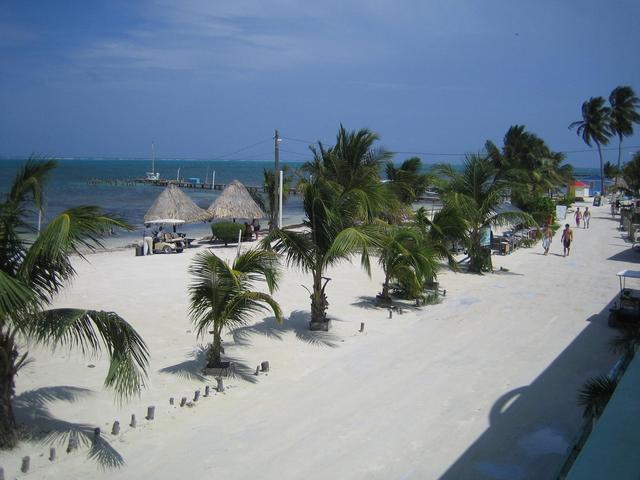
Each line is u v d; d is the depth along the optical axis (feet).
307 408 27.96
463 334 41.81
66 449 22.94
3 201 21.50
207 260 31.24
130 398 28.32
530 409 28.12
